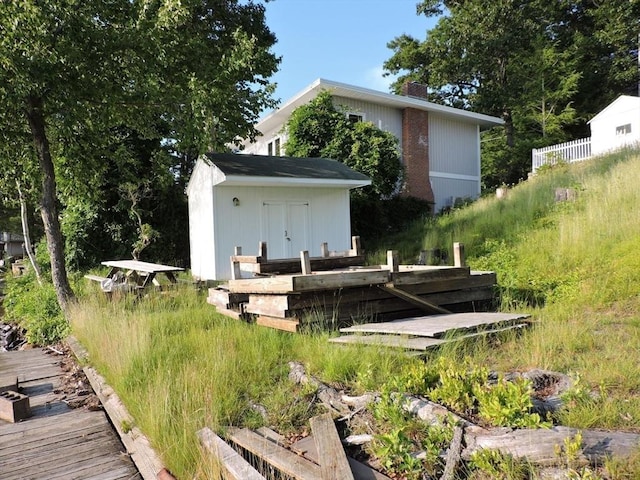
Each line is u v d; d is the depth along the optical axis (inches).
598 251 257.4
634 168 399.9
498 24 1002.1
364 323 190.9
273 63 406.9
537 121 968.9
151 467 108.5
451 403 101.3
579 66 999.6
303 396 127.5
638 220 280.8
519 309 205.6
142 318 222.1
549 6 1017.5
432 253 361.7
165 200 594.6
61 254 317.7
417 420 99.2
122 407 145.6
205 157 401.1
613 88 1027.3
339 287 181.6
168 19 312.5
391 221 607.5
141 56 309.6
